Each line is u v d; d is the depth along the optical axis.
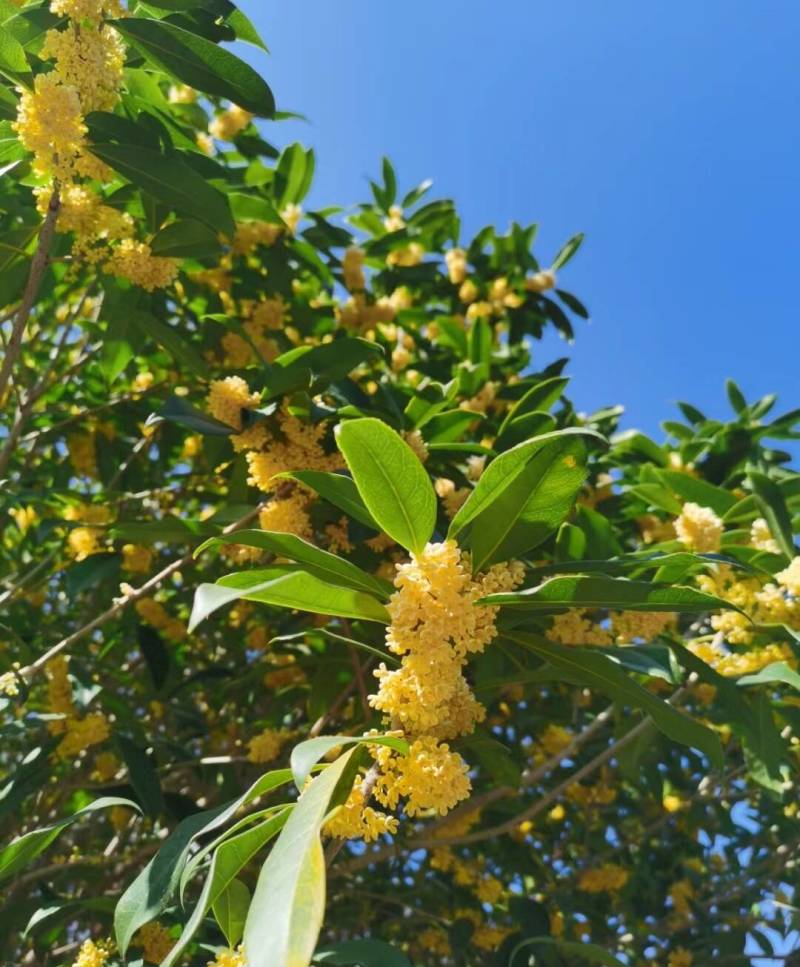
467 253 4.36
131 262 2.34
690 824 4.07
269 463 2.22
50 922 2.46
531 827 3.98
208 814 1.49
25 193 2.79
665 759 3.60
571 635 2.01
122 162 2.12
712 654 2.31
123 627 3.23
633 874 4.10
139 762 2.58
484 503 1.44
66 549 3.43
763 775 2.08
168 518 2.33
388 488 1.39
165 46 2.13
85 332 3.52
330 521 2.37
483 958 3.47
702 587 2.28
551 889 3.86
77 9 2.08
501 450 2.29
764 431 3.32
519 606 1.44
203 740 3.66
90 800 3.25
